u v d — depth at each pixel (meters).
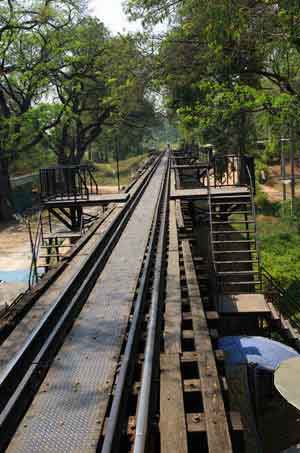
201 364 5.83
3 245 32.00
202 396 5.15
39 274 18.47
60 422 4.88
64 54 43.75
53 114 44.34
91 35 45.50
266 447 7.67
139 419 4.42
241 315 11.60
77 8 42.28
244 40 16.80
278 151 38.16
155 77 23.89
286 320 12.09
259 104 17.73
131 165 78.19
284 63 20.53
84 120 56.34
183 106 22.66
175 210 16.23
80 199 18.05
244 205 17.36
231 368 8.06
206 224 18.64
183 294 8.50
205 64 21.20
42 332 6.66
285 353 8.43
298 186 39.62
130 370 5.67
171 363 5.88
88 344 6.59
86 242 12.09
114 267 10.16
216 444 4.35
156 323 6.41
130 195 19.34
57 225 37.47
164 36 23.59
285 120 17.09
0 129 41.09
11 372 5.52
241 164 18.05
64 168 18.91
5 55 40.59
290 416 7.78
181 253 11.08
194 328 6.92
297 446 7.02
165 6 18.53
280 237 23.09
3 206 42.56
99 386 5.52
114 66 36.97
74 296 7.95
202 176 24.97
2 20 38.47
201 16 17.69
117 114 45.78
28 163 55.34
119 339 6.71
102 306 7.98
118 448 4.39
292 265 18.59
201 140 31.88
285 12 13.70
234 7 14.02
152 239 11.66
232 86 19.66
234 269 17.72
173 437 4.53
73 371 5.87
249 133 29.14
